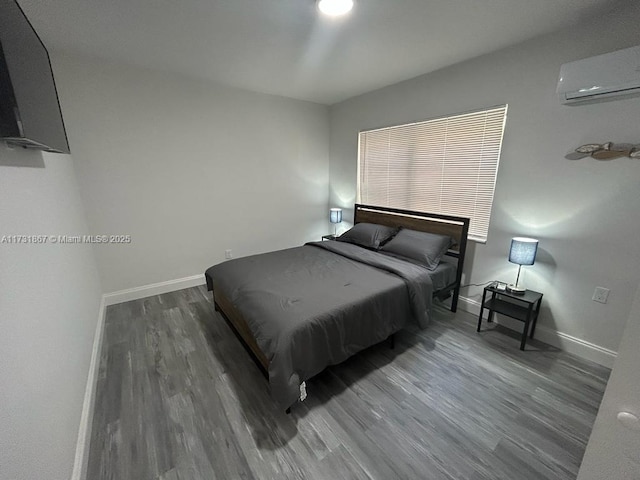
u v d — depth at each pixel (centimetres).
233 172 355
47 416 108
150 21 187
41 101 144
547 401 173
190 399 176
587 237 203
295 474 131
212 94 321
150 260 316
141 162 291
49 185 166
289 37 210
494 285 247
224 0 164
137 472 132
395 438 149
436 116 287
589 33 185
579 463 136
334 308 177
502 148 240
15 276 104
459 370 201
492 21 188
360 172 400
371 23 191
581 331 214
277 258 279
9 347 90
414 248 276
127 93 271
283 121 384
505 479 129
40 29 195
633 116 174
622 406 67
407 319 226
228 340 238
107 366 205
